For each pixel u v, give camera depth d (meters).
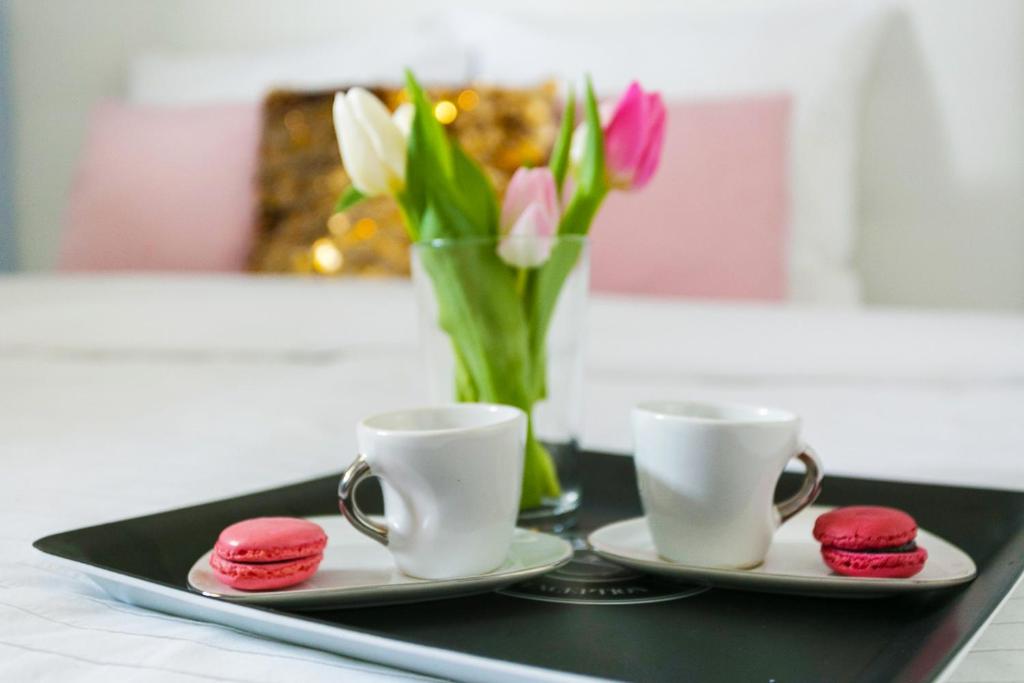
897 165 2.33
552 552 0.59
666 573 0.54
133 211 2.22
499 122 2.03
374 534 0.56
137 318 1.52
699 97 2.09
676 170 1.95
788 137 1.99
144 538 0.60
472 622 0.49
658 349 1.38
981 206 2.30
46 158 2.85
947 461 0.91
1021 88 2.26
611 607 0.51
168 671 0.44
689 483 0.57
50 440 0.99
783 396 1.21
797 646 0.45
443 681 0.43
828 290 2.07
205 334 1.47
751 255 1.92
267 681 0.43
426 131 0.71
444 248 0.71
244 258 2.20
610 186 0.77
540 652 0.45
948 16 2.28
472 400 0.74
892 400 1.18
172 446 0.97
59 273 2.28
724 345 1.39
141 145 2.25
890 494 0.73
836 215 2.11
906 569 0.53
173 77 2.48
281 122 2.17
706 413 0.64
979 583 0.52
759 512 0.57
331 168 2.11
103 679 0.44
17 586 0.58
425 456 0.54
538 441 0.72
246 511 0.68
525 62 2.24
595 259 1.96
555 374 0.72
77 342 1.45
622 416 1.13
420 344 0.76
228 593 0.50
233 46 2.74
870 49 2.21
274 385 1.28
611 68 2.17
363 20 2.63
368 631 0.44
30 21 2.84
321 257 2.05
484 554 0.56
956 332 1.44
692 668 0.42
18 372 1.36
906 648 0.43
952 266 2.32
